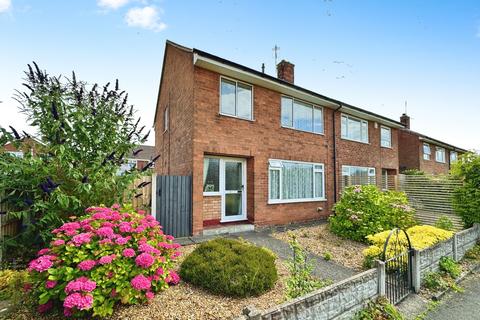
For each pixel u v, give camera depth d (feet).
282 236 22.65
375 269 11.30
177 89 29.96
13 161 12.99
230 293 10.38
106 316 8.37
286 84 28.17
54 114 13.55
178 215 21.52
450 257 16.83
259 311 6.92
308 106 33.19
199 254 12.57
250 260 11.82
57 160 13.93
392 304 11.47
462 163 22.99
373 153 42.27
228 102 25.22
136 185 19.70
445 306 11.93
